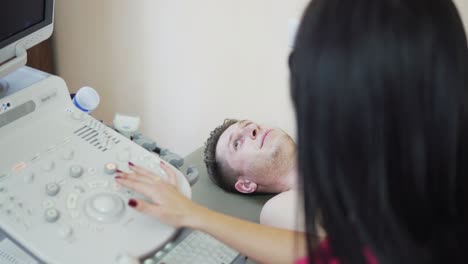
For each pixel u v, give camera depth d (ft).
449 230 1.68
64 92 2.97
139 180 2.52
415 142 1.52
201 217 2.49
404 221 1.63
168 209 2.44
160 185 2.52
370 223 1.63
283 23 3.70
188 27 4.21
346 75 1.49
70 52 5.18
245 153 3.44
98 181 2.55
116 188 2.53
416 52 1.46
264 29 3.81
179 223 2.46
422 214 1.64
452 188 1.63
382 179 1.56
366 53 1.47
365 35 1.47
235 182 3.51
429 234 1.69
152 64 4.62
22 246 2.32
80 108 3.12
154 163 2.74
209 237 2.70
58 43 5.23
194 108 4.57
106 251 2.26
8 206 2.35
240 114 4.30
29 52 4.84
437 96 1.50
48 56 5.11
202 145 4.52
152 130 5.01
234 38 4.00
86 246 2.26
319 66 1.52
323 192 1.69
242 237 2.51
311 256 1.91
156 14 4.34
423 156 1.54
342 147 1.57
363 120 1.51
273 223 3.16
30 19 2.84
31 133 2.73
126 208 2.45
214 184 3.63
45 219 2.32
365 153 1.55
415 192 1.59
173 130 4.85
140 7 4.41
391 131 1.52
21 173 2.51
